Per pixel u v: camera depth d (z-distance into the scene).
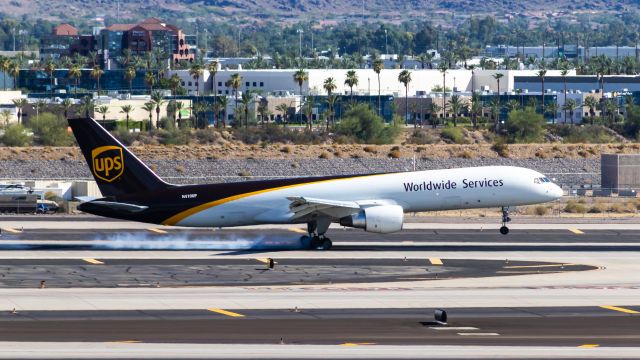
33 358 187.38
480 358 190.12
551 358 190.38
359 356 190.88
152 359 187.38
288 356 190.25
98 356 189.12
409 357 190.38
